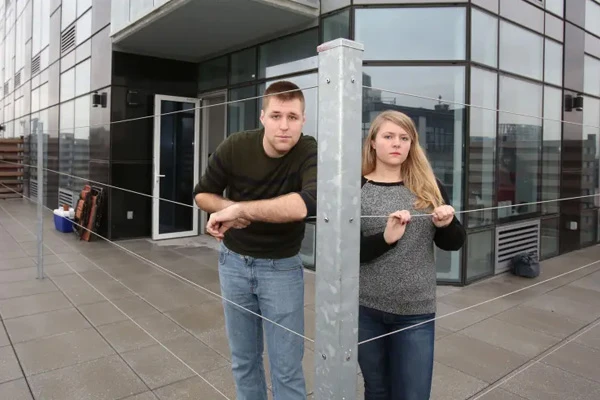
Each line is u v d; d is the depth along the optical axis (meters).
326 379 1.37
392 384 2.03
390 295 1.97
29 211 11.64
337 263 1.33
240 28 6.70
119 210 8.07
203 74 8.57
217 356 3.60
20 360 3.49
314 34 6.32
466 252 5.79
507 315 4.71
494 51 6.16
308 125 6.11
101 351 3.66
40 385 3.12
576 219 8.20
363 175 2.15
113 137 7.97
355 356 1.38
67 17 10.34
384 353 2.07
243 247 2.04
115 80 7.98
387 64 5.76
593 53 8.53
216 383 3.18
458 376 3.38
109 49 7.99
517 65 6.66
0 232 8.68
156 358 3.55
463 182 5.76
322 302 1.38
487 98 6.08
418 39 5.75
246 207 1.74
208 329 4.15
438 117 5.76
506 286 5.79
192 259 6.86
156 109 8.28
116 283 5.55
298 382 2.05
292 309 2.04
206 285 5.53
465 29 5.67
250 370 2.18
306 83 6.41
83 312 4.55
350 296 1.36
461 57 5.70
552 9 7.37
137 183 8.22
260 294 2.05
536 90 7.10
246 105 7.57
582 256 7.68
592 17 8.44
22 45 15.24
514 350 3.86
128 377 3.25
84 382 3.17
